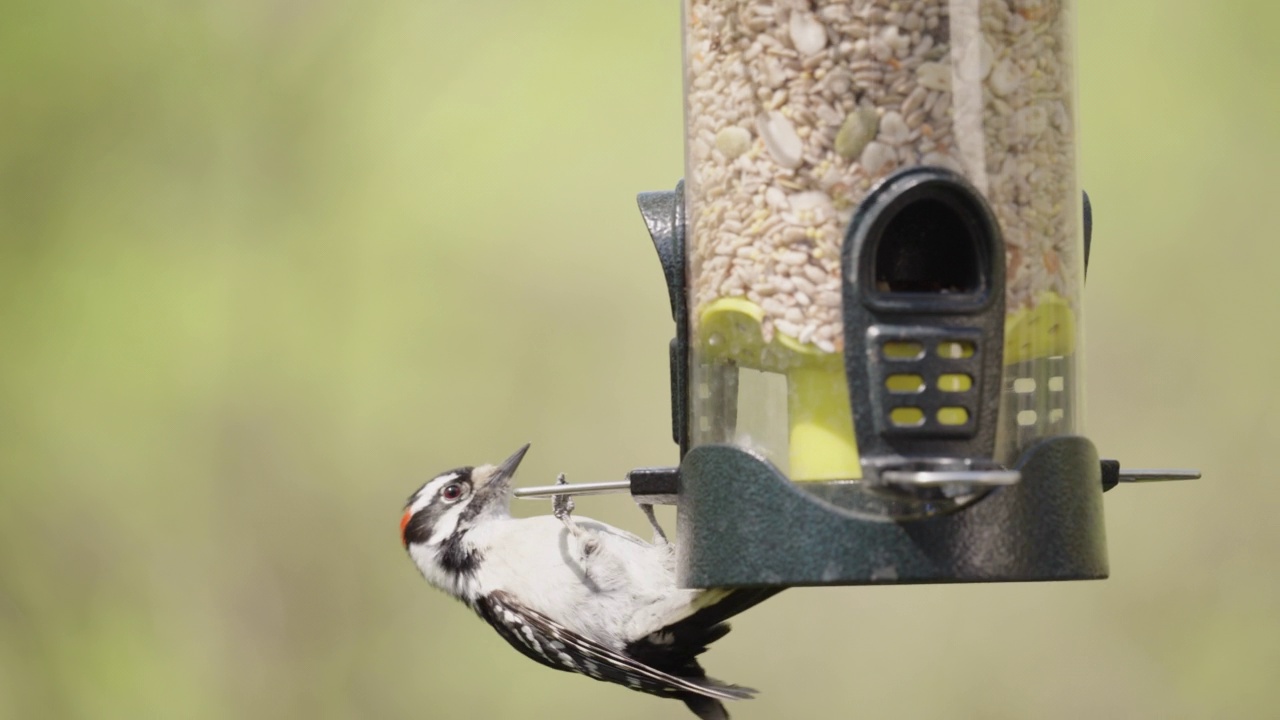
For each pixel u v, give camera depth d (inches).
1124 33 682.2
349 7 737.6
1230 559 655.1
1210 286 669.3
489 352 716.0
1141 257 672.4
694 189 293.1
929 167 267.0
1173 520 660.1
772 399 274.8
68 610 698.8
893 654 657.0
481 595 375.6
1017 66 277.7
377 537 705.6
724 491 273.9
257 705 690.2
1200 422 663.8
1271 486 654.5
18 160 730.8
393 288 723.4
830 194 274.7
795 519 267.0
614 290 719.1
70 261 728.3
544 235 721.6
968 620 658.2
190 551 701.9
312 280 723.4
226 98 733.9
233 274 725.3
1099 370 669.3
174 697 690.8
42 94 732.7
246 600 698.8
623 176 722.2
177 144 732.0
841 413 269.9
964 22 275.0
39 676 693.3
